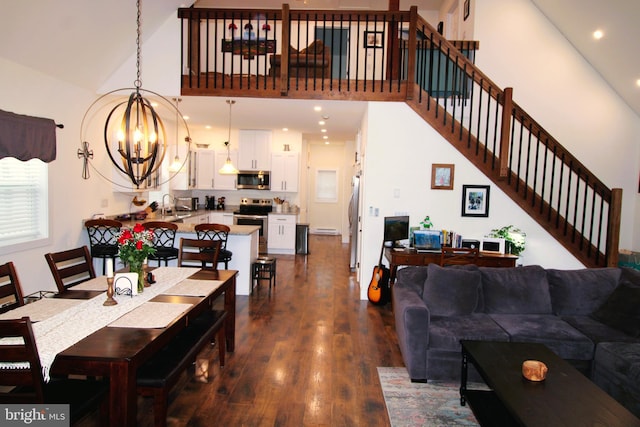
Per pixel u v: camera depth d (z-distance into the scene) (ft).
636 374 8.30
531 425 5.97
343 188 36.52
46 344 6.21
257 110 19.45
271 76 16.81
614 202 14.90
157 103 18.15
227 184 27.50
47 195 14.28
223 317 10.34
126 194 19.81
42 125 13.20
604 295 11.55
